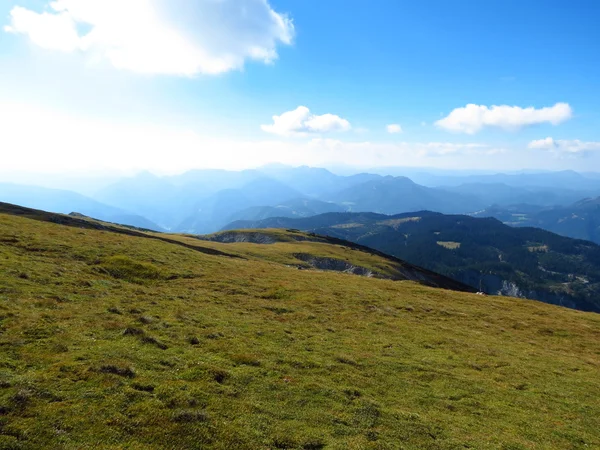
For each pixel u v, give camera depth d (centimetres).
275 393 1770
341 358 2472
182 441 1238
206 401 1530
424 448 1523
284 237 16175
